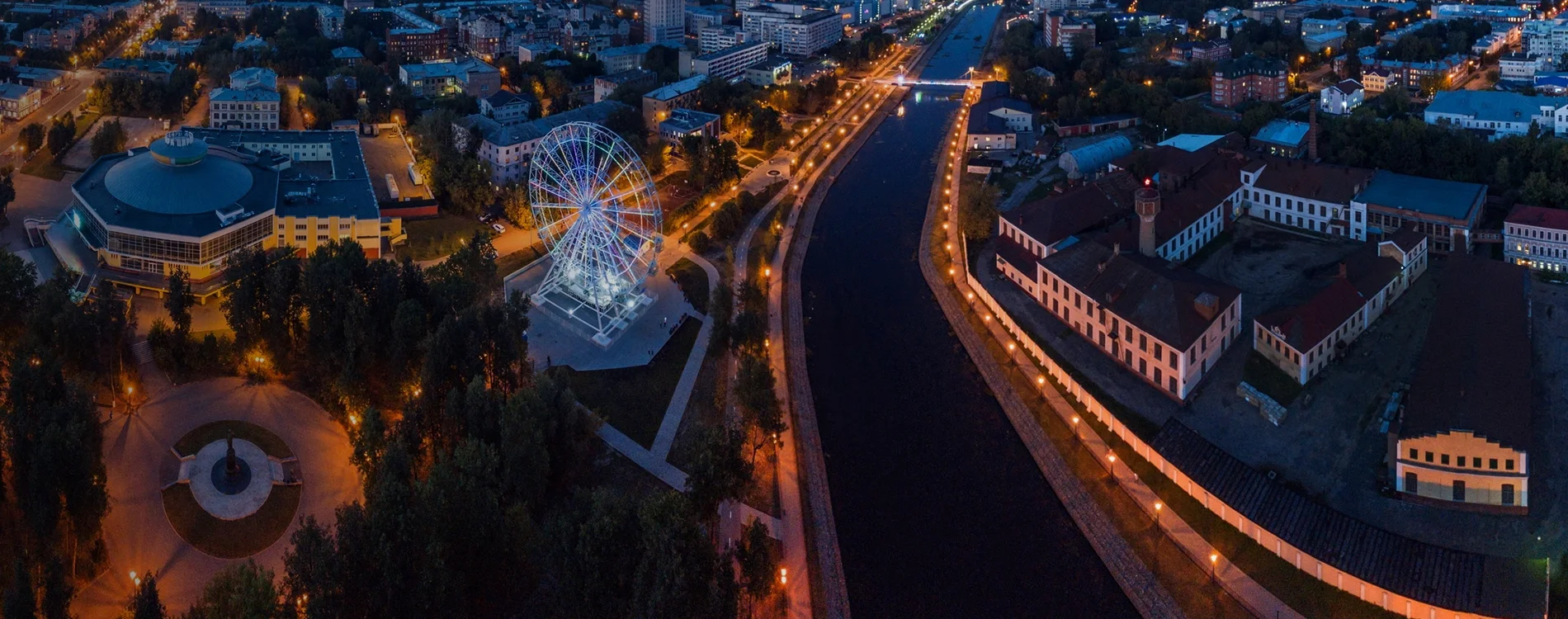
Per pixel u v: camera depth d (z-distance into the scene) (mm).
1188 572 195500
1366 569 182000
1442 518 198000
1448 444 197125
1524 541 190125
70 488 181375
